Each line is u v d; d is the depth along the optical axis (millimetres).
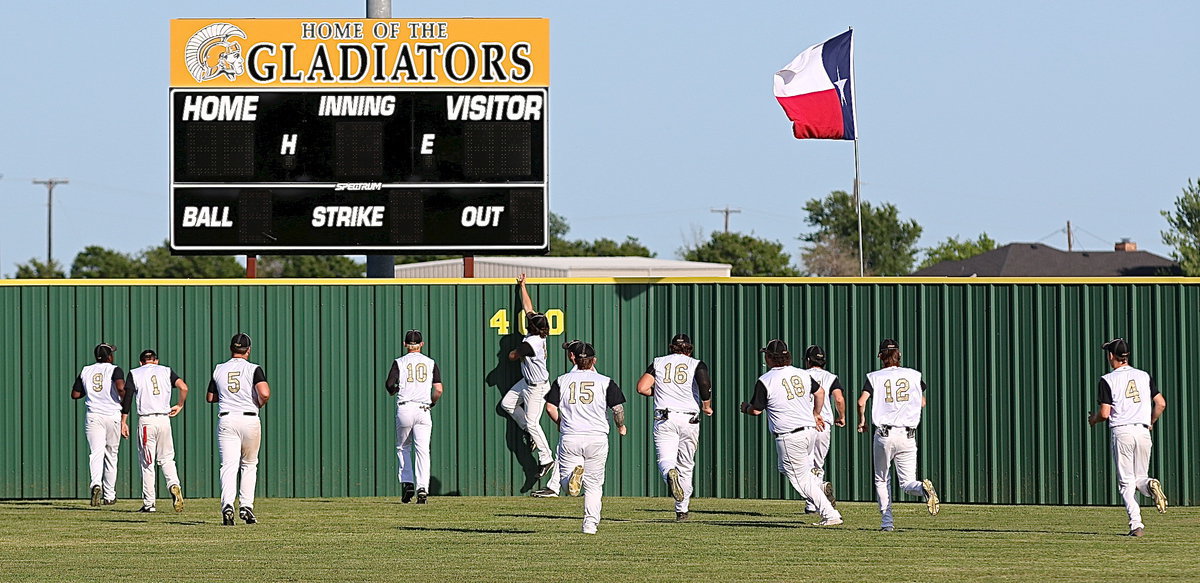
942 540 50219
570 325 69500
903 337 67812
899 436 53188
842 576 40812
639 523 56375
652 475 69188
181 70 67500
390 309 69500
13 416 68875
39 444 68875
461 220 67625
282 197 67375
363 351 69438
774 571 41844
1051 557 45281
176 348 69000
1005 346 67438
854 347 67938
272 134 67500
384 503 65312
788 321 68438
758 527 54688
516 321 69562
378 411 69438
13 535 52250
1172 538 51281
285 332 69312
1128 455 51375
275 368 69250
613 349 69375
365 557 45312
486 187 67625
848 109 78625
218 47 67625
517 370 69438
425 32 67938
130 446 69062
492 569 42344
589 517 51250
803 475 54719
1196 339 66562
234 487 54844
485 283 69625
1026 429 67188
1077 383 67062
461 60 67875
